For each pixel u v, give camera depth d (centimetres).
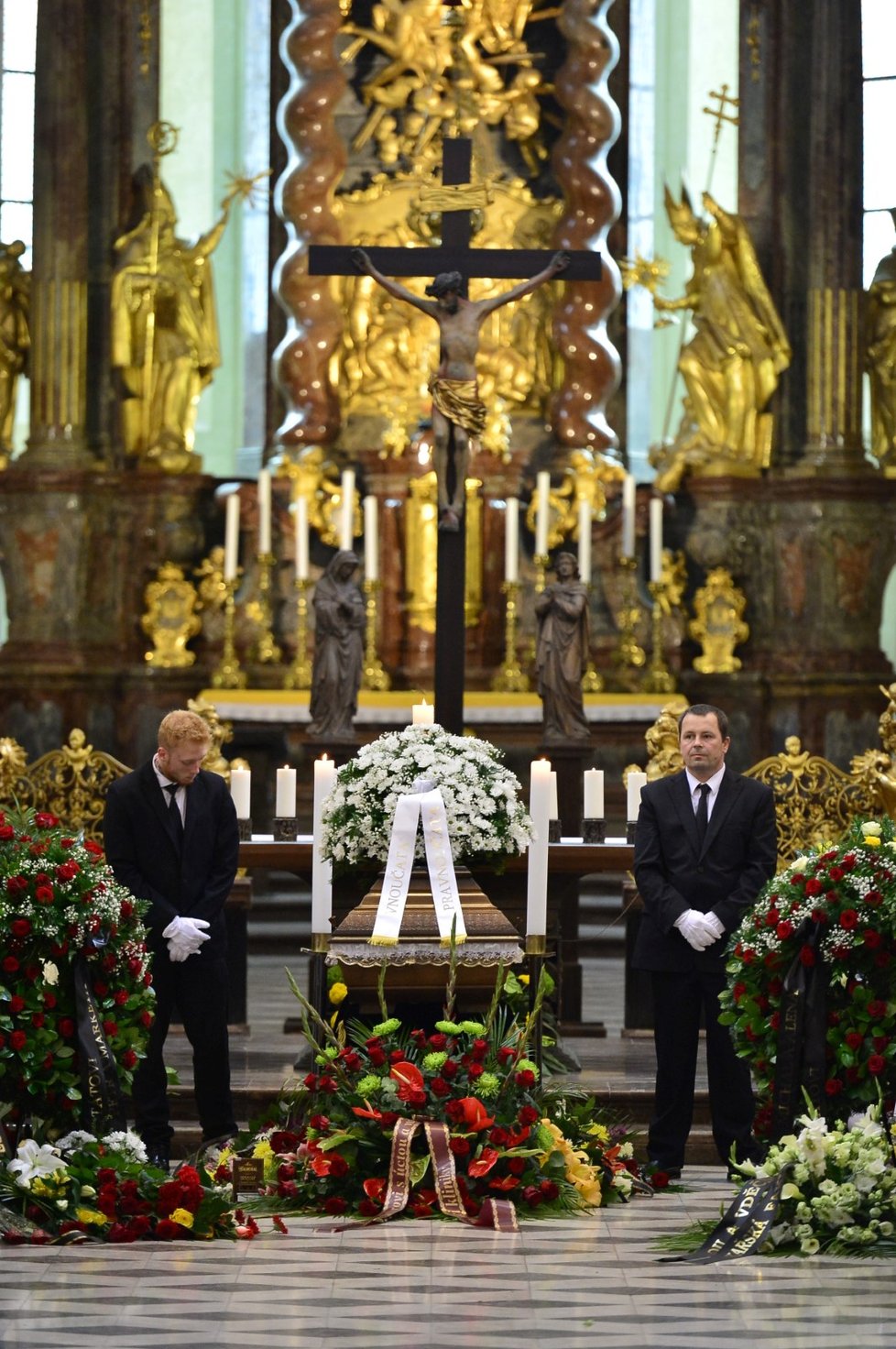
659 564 2044
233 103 2288
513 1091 909
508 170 2184
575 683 1359
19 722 2036
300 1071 1141
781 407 2106
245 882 1302
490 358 2144
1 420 2075
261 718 1917
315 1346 670
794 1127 876
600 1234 842
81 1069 882
